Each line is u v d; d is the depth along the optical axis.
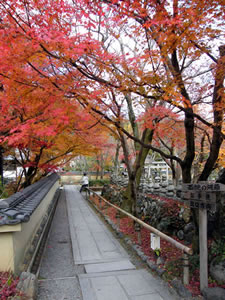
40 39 3.35
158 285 3.92
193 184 3.73
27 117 5.64
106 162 25.05
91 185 24.45
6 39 3.54
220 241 4.10
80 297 3.56
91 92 4.34
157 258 4.64
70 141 8.42
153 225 7.57
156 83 4.07
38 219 6.57
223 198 4.36
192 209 4.65
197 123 6.61
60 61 3.97
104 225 8.63
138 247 5.71
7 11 3.50
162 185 9.09
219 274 3.70
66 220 9.56
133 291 3.71
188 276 3.76
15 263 3.55
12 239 3.45
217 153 4.55
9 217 3.34
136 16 3.89
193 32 3.64
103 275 4.34
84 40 3.71
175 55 3.99
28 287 3.18
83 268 4.78
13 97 4.84
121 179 14.95
